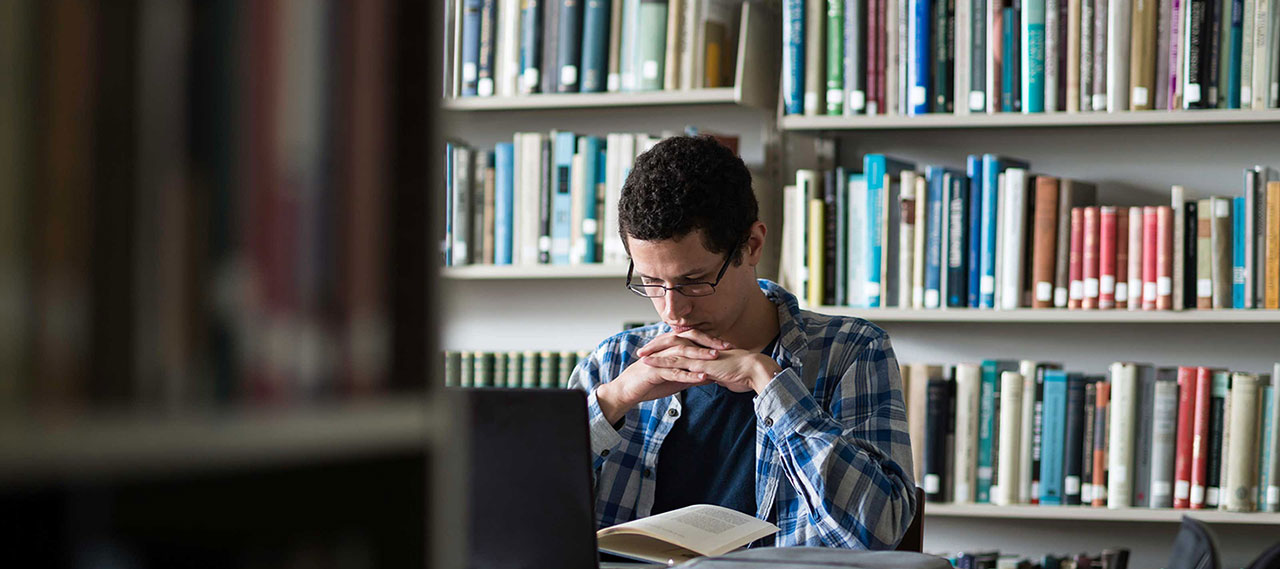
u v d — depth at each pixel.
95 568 0.34
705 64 2.51
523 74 2.60
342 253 0.39
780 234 2.60
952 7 2.39
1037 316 2.34
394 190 0.41
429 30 0.42
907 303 2.41
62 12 0.33
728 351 1.60
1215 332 2.53
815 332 1.73
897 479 1.56
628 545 1.33
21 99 0.32
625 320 2.82
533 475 1.22
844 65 2.44
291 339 0.38
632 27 2.55
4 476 0.32
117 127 0.34
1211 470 2.29
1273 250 2.26
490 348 2.88
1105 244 2.32
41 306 0.32
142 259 0.34
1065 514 2.32
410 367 0.41
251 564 0.37
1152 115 2.29
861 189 2.43
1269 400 2.26
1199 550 1.10
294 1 0.38
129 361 0.34
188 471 0.35
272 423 0.37
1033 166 2.62
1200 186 2.54
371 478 0.40
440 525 0.43
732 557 1.05
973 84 2.38
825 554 1.05
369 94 0.40
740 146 2.74
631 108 2.81
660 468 1.69
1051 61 2.35
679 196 1.56
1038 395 2.36
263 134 0.37
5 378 0.32
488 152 2.65
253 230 0.37
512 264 2.62
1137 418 2.32
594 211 2.56
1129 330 2.58
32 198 0.32
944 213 2.39
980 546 2.64
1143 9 2.30
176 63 0.35
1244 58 2.27
